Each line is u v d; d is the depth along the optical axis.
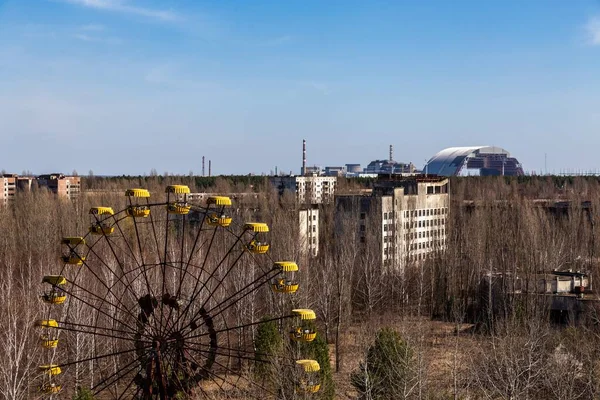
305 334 53.47
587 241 136.25
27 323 70.62
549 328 80.31
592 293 99.25
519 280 101.62
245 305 84.69
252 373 64.62
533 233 117.81
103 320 80.94
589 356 63.56
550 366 63.88
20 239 127.31
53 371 54.28
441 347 83.06
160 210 141.25
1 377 64.25
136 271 83.94
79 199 153.00
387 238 138.00
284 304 84.88
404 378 55.03
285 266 52.19
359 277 110.12
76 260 57.59
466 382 66.19
